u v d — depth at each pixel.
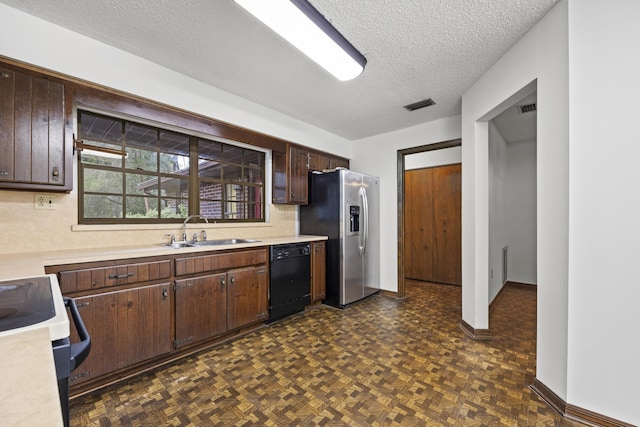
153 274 1.99
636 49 1.36
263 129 3.12
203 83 2.58
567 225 1.53
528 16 1.71
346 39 1.90
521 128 3.79
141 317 1.92
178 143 2.73
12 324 0.68
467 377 1.88
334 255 3.49
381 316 3.10
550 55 1.65
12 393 0.41
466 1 1.59
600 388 1.44
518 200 4.48
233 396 1.69
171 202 2.68
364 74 2.42
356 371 1.96
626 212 1.39
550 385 1.64
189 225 2.71
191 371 1.97
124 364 1.84
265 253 2.80
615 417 1.41
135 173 2.42
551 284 1.65
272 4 1.42
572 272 1.51
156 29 1.85
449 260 4.60
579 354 1.49
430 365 2.04
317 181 3.71
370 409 1.57
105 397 1.68
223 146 3.12
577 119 1.50
